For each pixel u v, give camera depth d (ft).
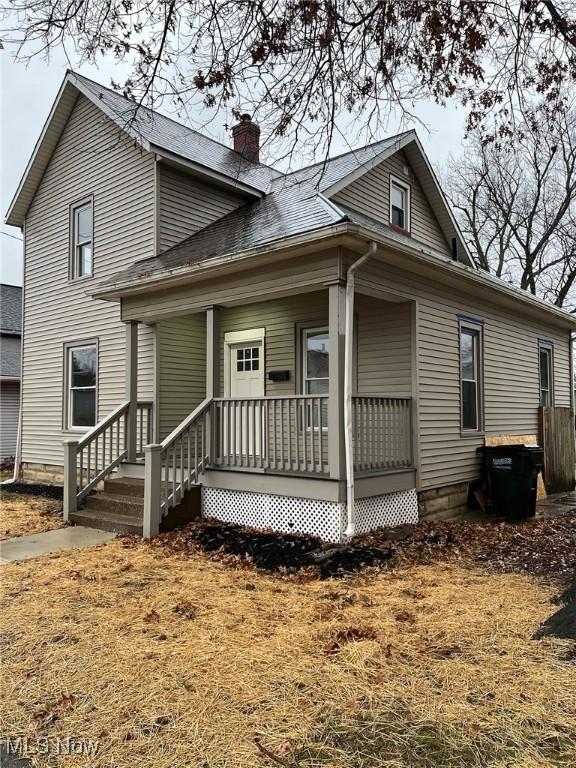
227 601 14.32
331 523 19.94
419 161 37.17
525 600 14.07
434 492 25.61
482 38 15.08
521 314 35.42
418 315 24.70
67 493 25.13
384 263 22.38
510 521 25.71
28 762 8.05
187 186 32.50
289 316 29.76
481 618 12.75
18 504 30.42
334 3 14.53
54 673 10.55
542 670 10.10
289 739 8.32
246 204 36.06
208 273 23.22
